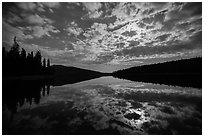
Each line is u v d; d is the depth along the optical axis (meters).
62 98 13.82
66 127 6.97
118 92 17.89
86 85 27.83
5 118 8.15
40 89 20.12
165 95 15.13
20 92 16.36
